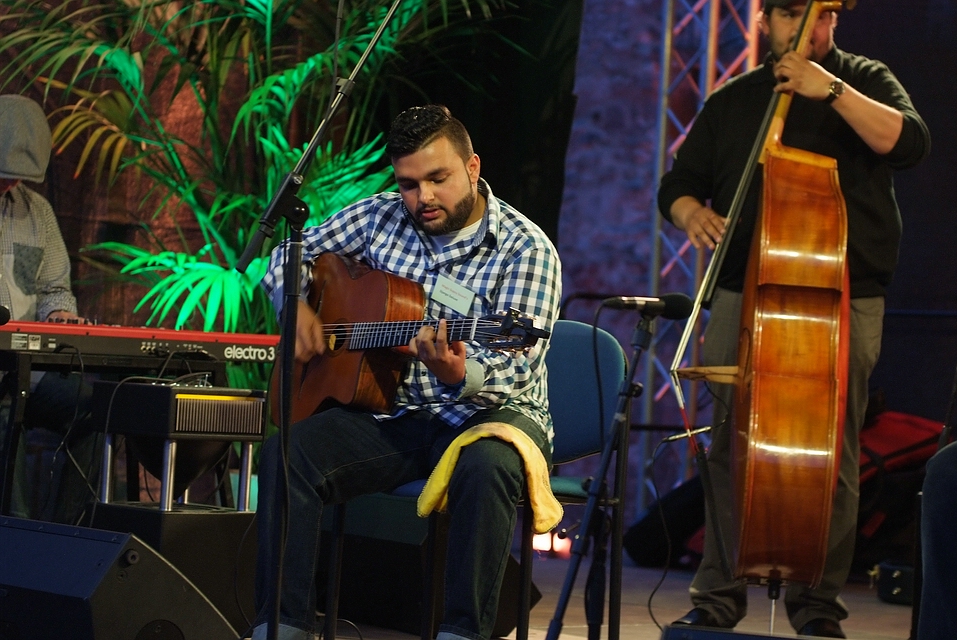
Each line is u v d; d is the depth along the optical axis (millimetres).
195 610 4484
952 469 3229
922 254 10336
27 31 8219
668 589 8336
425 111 4945
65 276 7883
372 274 5059
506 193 10562
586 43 11391
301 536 4629
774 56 5586
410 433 4988
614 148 11320
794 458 4820
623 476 4652
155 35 8422
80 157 8953
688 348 10781
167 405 5598
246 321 8664
